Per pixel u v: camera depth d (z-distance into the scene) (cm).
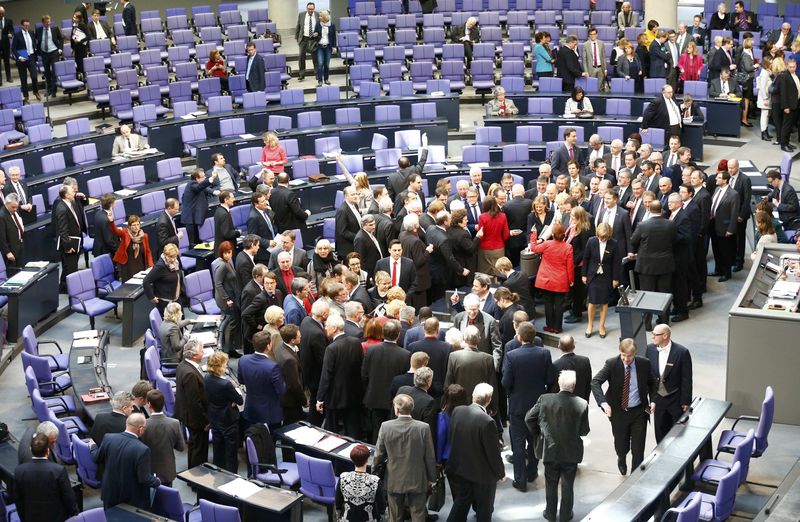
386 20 3011
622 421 1119
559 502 1121
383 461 990
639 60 2492
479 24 3009
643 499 973
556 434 1031
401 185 1844
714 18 2903
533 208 1598
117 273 1703
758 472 1149
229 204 1688
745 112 2473
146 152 2184
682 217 1512
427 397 1039
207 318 1470
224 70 2666
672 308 1572
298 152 2258
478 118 2647
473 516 1099
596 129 2283
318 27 2786
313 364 1212
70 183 1750
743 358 1255
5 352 1530
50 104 2722
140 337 1590
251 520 1018
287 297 1317
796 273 1329
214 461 1155
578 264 1540
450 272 1567
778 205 1712
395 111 2412
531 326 1109
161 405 1061
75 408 1277
